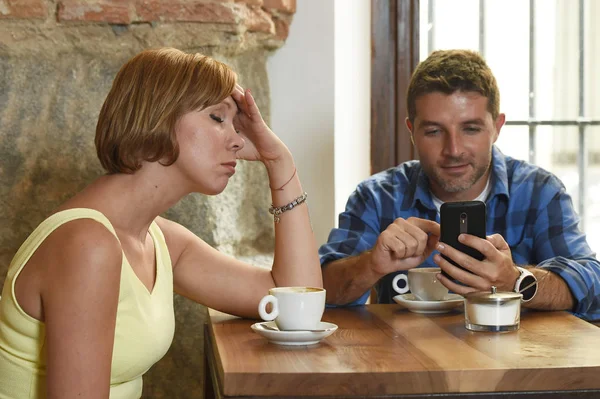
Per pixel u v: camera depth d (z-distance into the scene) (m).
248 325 1.40
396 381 1.04
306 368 1.05
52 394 1.13
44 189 1.89
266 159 1.54
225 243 1.98
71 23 1.86
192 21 1.88
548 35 2.37
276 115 2.10
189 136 1.26
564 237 1.77
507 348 1.17
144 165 1.27
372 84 2.29
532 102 2.38
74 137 1.90
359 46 2.27
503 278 1.42
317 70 2.09
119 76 1.27
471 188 1.84
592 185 2.40
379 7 2.28
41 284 1.15
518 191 1.84
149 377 1.99
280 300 1.24
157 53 1.28
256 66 2.07
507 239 1.84
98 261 1.15
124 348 1.24
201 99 1.26
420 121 1.76
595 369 1.05
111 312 1.17
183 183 1.30
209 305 1.51
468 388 1.04
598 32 2.36
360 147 2.29
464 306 1.44
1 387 1.21
